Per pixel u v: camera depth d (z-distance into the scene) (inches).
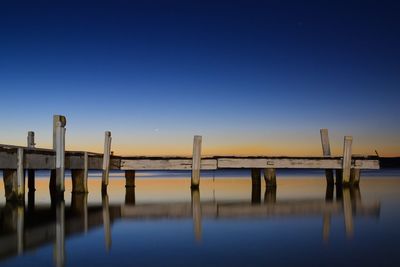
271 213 532.4
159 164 896.3
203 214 529.3
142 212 553.3
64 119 705.0
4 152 553.0
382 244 339.6
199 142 883.4
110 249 326.6
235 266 279.9
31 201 702.5
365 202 649.6
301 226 427.2
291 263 286.5
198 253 313.4
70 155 753.0
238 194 821.9
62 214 536.7
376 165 933.2
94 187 1056.2
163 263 286.8
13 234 396.2
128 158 898.1
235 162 898.7
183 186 1098.1
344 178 918.4
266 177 964.6
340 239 360.5
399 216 493.0
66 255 309.1
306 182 1263.5
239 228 418.3
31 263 289.0
